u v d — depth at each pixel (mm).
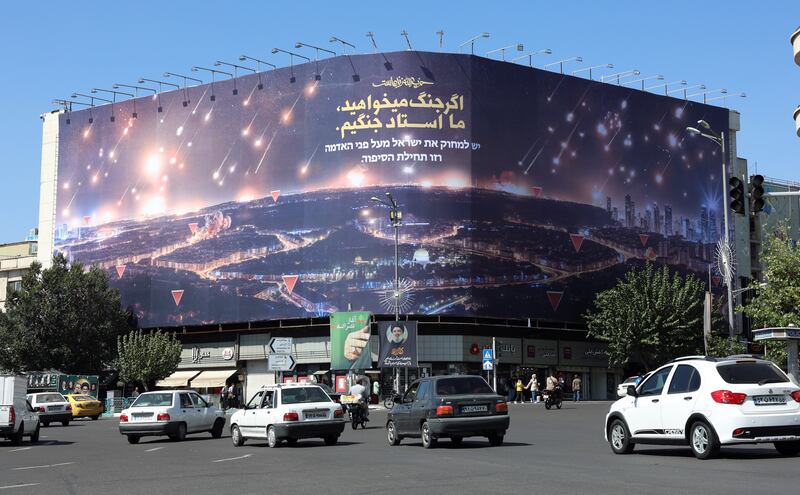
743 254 88938
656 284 69812
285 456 20094
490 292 68562
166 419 28359
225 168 75188
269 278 71625
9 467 18891
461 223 68625
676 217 80250
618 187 76938
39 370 70562
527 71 73312
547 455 18266
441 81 70188
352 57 71250
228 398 66375
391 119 69688
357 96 70625
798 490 11180
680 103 82312
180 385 76000
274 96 73688
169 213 77438
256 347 73875
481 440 24500
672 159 80938
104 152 81750
